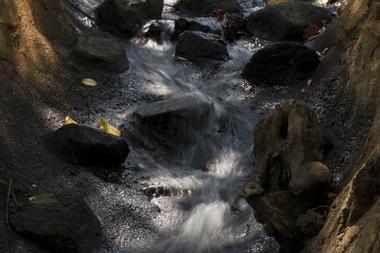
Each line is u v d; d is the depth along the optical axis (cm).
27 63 394
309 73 427
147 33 471
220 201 368
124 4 476
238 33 479
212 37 456
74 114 393
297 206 321
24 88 383
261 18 480
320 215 317
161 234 351
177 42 459
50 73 404
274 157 330
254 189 325
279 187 328
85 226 338
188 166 387
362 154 334
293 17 470
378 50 362
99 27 475
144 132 395
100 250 338
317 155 330
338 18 440
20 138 362
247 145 396
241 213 360
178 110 394
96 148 367
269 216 321
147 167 382
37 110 381
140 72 438
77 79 414
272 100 418
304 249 315
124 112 404
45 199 336
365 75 365
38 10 424
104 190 362
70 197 343
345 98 377
